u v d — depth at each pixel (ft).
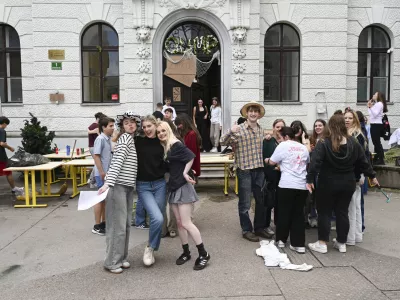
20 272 14.67
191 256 16.16
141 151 14.94
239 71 37.68
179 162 14.87
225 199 26.53
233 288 13.15
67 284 13.60
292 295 12.60
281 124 18.52
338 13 39.55
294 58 41.01
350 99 42.11
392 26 41.93
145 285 13.46
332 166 15.80
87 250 16.96
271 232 18.62
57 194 28.02
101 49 40.19
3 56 41.93
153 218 14.65
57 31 38.86
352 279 13.75
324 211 16.31
